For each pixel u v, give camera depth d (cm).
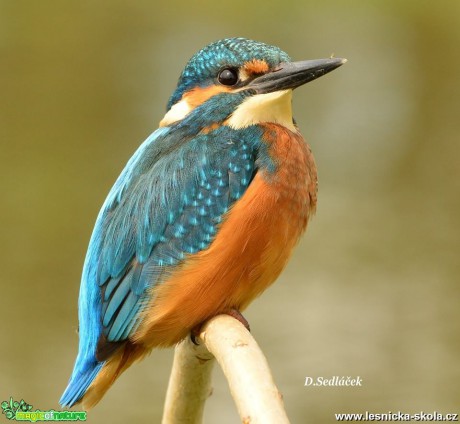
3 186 1841
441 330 1423
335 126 1948
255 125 865
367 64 2119
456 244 1609
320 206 1745
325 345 1404
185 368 777
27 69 2292
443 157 1870
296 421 1290
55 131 2058
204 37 2262
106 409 1291
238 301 828
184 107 905
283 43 2194
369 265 1569
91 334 840
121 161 1938
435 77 2088
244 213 816
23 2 2381
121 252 834
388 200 1758
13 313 1494
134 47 2288
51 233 1684
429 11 2169
